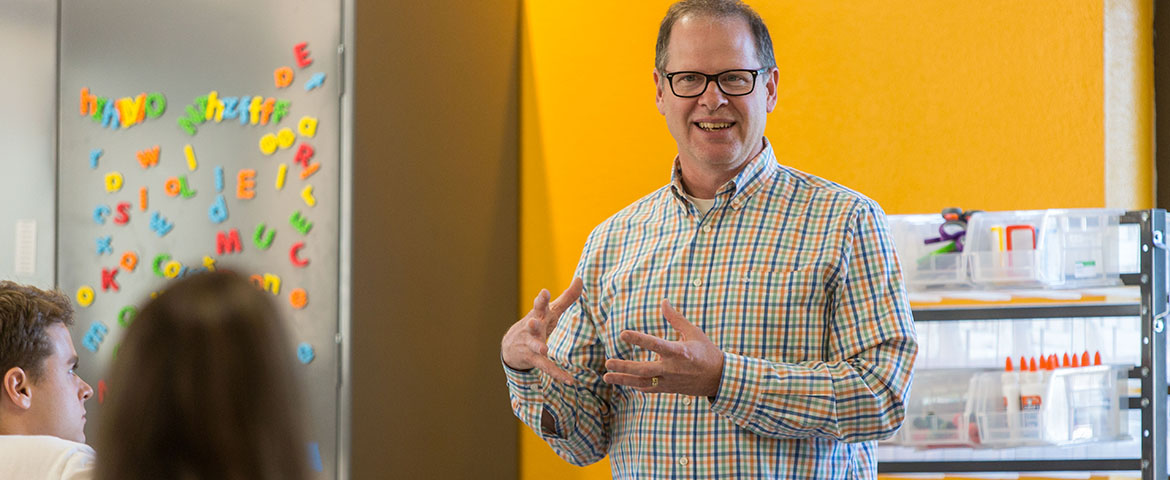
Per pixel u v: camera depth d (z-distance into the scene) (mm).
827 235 1741
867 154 2938
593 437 1889
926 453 2320
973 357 2342
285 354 1025
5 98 2957
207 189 2770
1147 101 2887
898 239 2369
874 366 1664
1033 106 2795
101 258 2857
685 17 1829
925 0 2893
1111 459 2262
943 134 2873
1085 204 2750
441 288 2990
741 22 1816
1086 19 2752
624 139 3229
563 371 1672
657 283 1809
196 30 2795
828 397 1634
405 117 2842
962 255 2324
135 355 987
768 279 1736
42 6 2938
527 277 3334
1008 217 2307
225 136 2758
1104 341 2307
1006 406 2283
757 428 1661
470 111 3125
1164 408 2258
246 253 2727
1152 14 2898
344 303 2637
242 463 970
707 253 1795
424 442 2906
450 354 3025
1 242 2943
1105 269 2271
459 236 3070
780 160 3014
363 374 2672
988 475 2350
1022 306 2312
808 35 3002
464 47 3096
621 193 3225
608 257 1917
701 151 1800
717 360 1615
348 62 2648
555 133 3305
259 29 2734
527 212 3338
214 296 1013
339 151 2654
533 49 3338
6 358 1616
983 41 2842
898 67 2916
